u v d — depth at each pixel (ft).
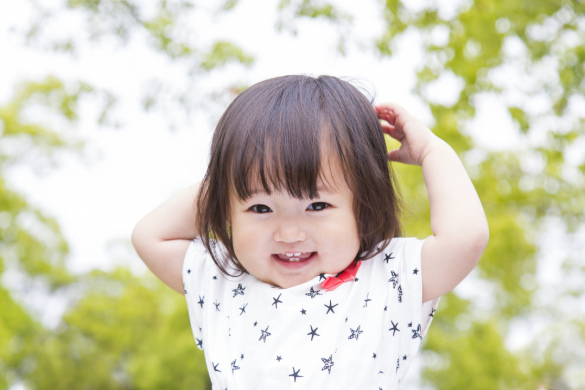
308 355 4.34
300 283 4.47
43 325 37.01
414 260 4.50
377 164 4.42
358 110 4.41
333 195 4.19
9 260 32.81
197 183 5.28
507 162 17.93
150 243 5.18
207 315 4.83
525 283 22.97
